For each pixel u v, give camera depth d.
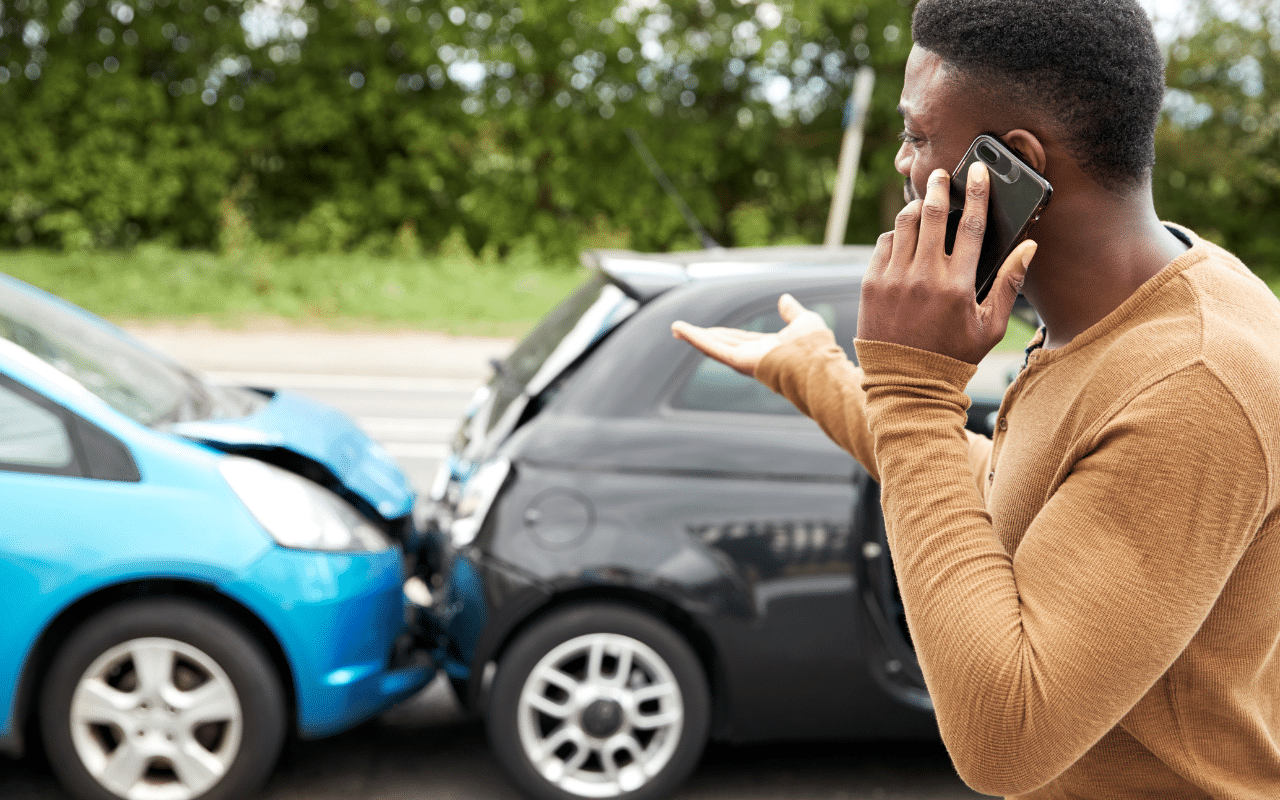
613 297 3.32
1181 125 26.89
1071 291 0.89
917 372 0.87
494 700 3.04
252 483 3.01
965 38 0.86
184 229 24.95
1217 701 0.86
